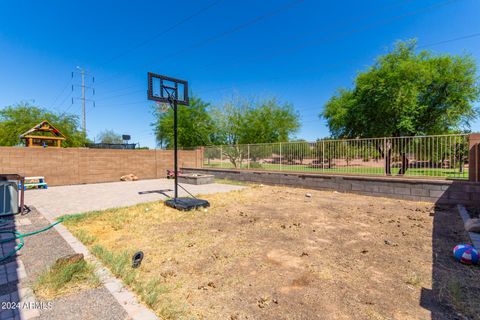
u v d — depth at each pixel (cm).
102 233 479
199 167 1716
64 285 270
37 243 409
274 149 1262
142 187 1170
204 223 546
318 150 1077
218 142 2756
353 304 249
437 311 237
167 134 2533
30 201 816
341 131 1894
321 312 237
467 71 1471
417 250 392
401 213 638
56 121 2709
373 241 434
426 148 791
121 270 305
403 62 1427
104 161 1403
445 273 314
